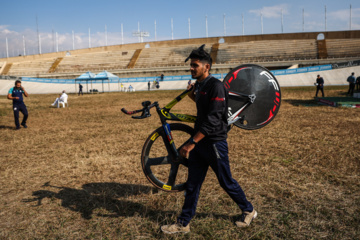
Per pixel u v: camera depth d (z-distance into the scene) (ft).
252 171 13.47
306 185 11.63
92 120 34.99
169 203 10.27
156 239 8.03
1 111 49.11
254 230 8.30
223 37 195.52
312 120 29.27
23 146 20.63
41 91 143.64
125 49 212.64
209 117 7.38
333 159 14.99
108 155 17.37
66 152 18.52
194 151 8.28
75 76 183.93
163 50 197.77
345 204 9.77
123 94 101.86
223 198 10.55
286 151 16.98
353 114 33.45
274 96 9.54
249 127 9.43
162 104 55.06
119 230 8.57
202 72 7.75
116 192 11.46
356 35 173.17
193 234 8.20
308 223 8.62
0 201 10.83
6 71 198.59
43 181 13.03
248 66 9.41
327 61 147.13
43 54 219.82
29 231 8.57
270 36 188.03
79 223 9.04
